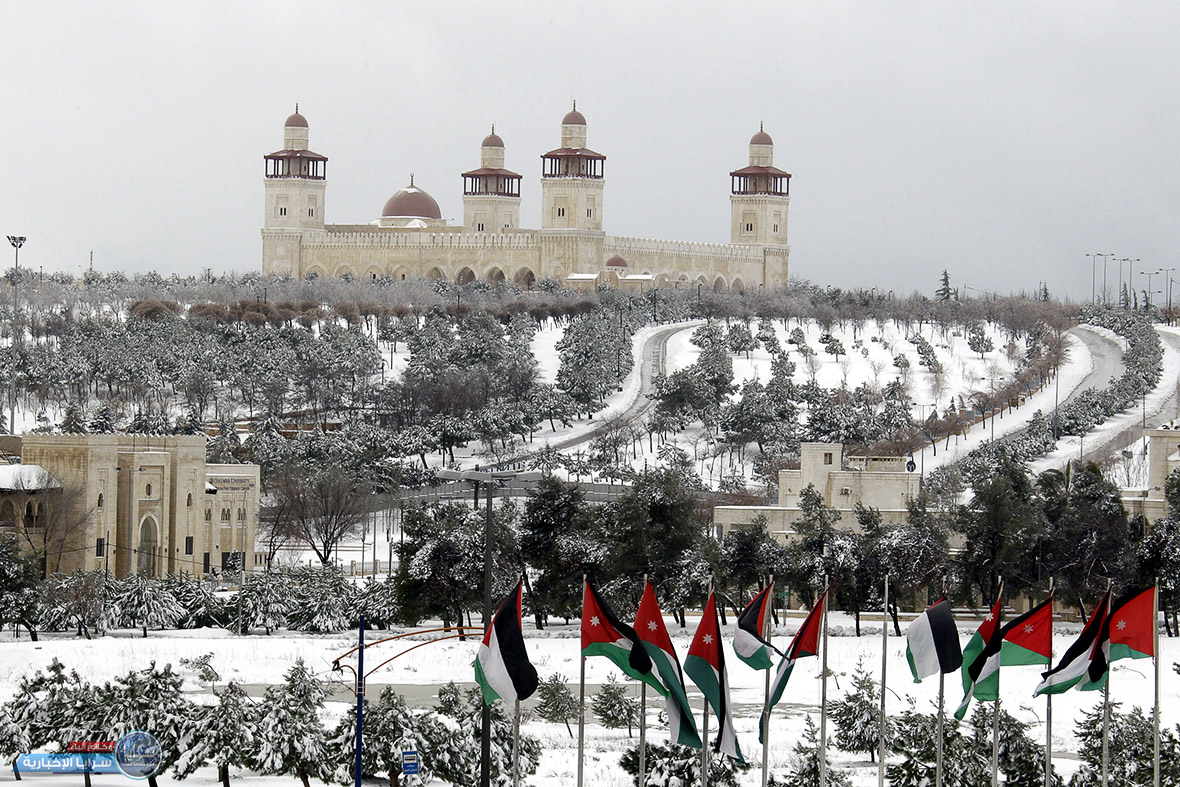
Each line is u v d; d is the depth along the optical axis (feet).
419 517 449.89
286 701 253.44
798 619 458.91
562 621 477.36
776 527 512.22
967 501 619.26
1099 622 224.94
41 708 267.80
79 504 537.65
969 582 450.71
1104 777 222.28
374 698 342.85
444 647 416.26
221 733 253.03
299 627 448.65
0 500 530.68
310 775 251.60
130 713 259.60
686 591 430.20
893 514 513.45
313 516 631.56
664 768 239.71
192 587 463.01
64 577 451.94
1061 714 323.78
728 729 210.79
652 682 212.23
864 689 287.28
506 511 482.69
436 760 253.03
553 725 314.35
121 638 428.56
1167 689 351.67
